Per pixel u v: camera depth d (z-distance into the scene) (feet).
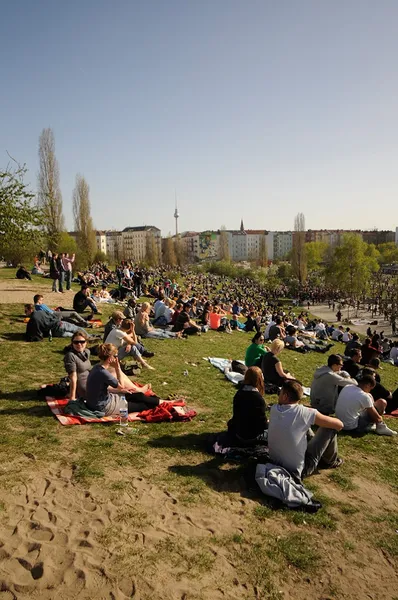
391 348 79.00
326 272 319.06
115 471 19.34
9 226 55.72
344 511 17.94
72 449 21.16
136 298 92.02
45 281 105.81
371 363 39.19
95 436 22.90
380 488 20.51
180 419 26.50
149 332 57.21
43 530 14.94
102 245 640.99
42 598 12.12
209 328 75.00
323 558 14.90
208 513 16.87
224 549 14.87
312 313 252.42
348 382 29.96
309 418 19.58
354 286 296.30
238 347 59.67
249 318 86.12
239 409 22.12
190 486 18.66
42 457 20.08
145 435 23.72
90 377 25.43
